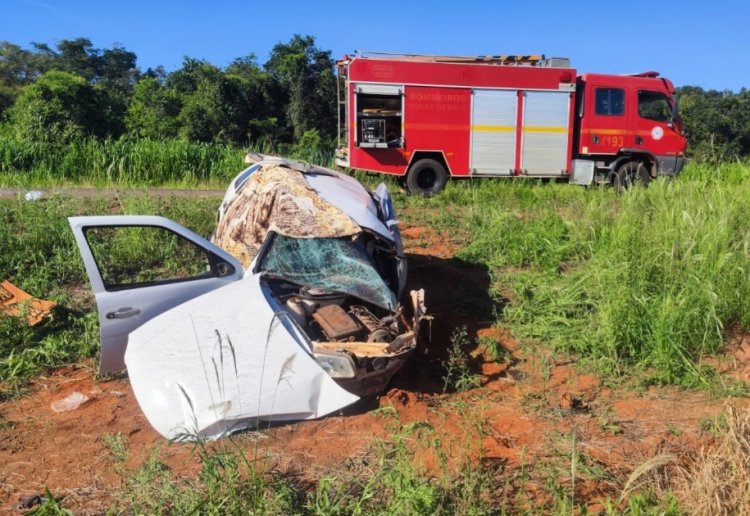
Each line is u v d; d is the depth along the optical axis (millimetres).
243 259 5773
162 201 10906
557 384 5211
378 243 5980
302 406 4281
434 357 5703
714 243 6855
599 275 6500
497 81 14297
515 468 3850
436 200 13258
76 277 7422
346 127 15195
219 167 15906
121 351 4848
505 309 6664
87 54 83312
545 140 14719
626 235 7887
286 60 42125
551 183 14992
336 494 3506
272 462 3893
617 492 3588
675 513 3229
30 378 5152
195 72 45656
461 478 3631
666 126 15023
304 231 5480
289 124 43469
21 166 14648
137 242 7676
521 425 4465
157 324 4574
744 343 5945
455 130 14328
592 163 14883
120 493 3539
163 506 3420
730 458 3312
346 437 4234
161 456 3992
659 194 9695
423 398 4852
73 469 3883
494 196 13391
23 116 22594
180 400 4148
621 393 5066
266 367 4285
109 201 11164
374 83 13906
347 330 4648
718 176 15141
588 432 4363
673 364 5289
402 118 14102
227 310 4578
